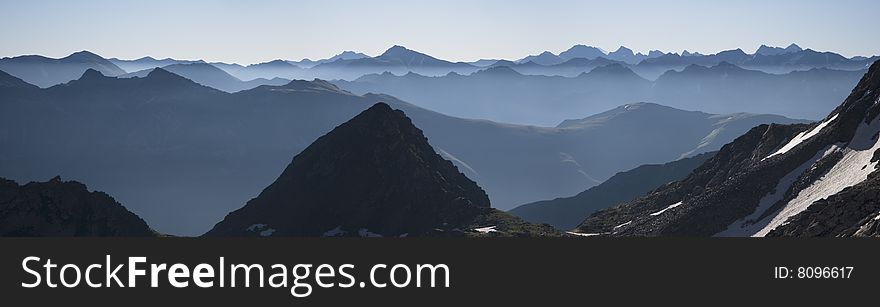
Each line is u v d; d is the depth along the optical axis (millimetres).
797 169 197250
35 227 191750
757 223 184625
